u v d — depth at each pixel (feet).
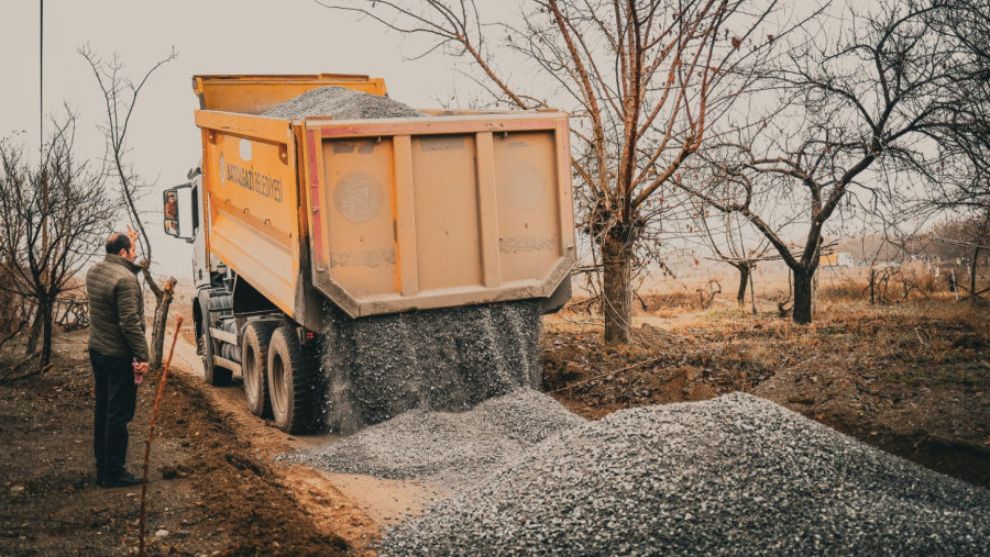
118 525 19.15
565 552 17.46
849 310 64.59
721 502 18.39
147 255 44.11
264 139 31.40
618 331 42.88
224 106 43.27
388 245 28.25
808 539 17.31
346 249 27.78
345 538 19.81
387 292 28.35
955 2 35.81
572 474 20.03
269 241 31.83
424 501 22.50
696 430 20.67
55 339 53.01
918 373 32.89
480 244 29.32
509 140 29.58
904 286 72.95
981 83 32.91
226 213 39.14
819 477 19.61
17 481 22.03
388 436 27.07
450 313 29.17
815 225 55.36
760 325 56.34
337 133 27.30
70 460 24.23
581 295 66.85
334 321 28.32
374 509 21.89
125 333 21.52
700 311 72.69
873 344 42.42
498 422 27.63
